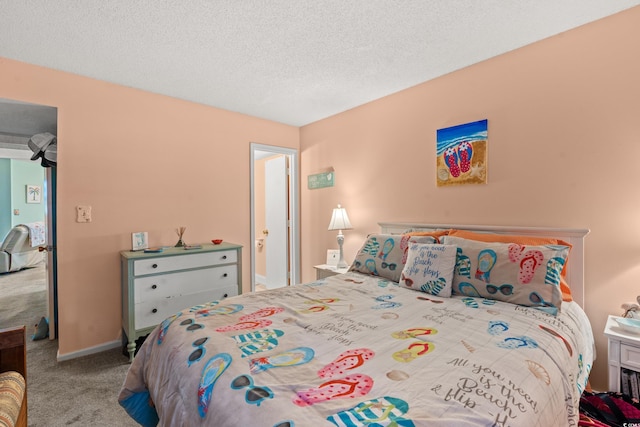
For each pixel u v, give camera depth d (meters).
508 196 2.20
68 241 2.42
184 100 3.05
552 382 1.01
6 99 2.20
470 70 2.39
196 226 3.13
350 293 1.91
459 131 2.44
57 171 2.38
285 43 2.05
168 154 2.95
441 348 1.13
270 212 4.53
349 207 3.41
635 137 1.71
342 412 0.77
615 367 1.50
